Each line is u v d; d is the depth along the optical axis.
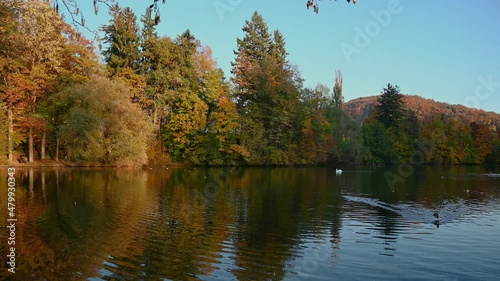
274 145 56.72
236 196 24.31
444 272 10.71
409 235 14.72
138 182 30.59
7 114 41.84
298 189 28.69
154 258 11.48
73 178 31.81
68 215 17.16
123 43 54.56
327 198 24.09
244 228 15.50
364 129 67.88
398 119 75.38
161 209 19.09
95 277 9.93
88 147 40.38
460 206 21.86
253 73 57.59
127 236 13.90
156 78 53.19
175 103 55.84
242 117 54.72
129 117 44.31
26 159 43.81
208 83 56.22
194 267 10.77
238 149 53.47
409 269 10.90
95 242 13.05
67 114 42.69
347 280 10.02
